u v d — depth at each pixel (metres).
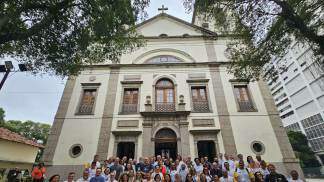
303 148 37.59
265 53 9.28
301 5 7.79
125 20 10.13
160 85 15.36
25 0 8.05
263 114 13.80
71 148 12.87
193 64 15.86
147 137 13.10
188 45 17.16
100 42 10.49
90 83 15.28
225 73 15.47
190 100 14.42
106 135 13.27
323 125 38.59
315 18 7.79
